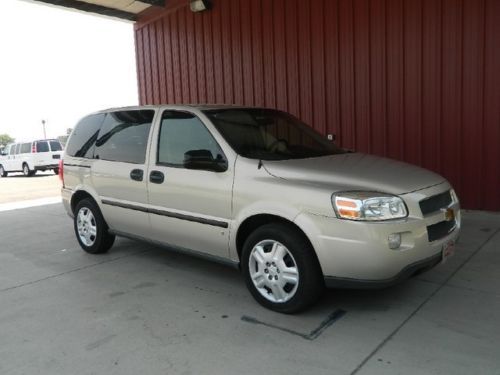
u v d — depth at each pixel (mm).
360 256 3410
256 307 4035
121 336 3604
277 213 3736
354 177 3742
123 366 3174
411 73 7180
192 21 9922
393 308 3896
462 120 6863
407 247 3475
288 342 3402
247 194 3943
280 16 8492
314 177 3768
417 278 4520
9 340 3617
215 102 9773
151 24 10828
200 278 4832
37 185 17625
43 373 3131
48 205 10281
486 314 3732
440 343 3305
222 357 3234
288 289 3840
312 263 3652
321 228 3521
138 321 3855
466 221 6449
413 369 2988
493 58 6523
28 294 4590
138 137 5059
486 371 2938
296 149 4625
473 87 6719
